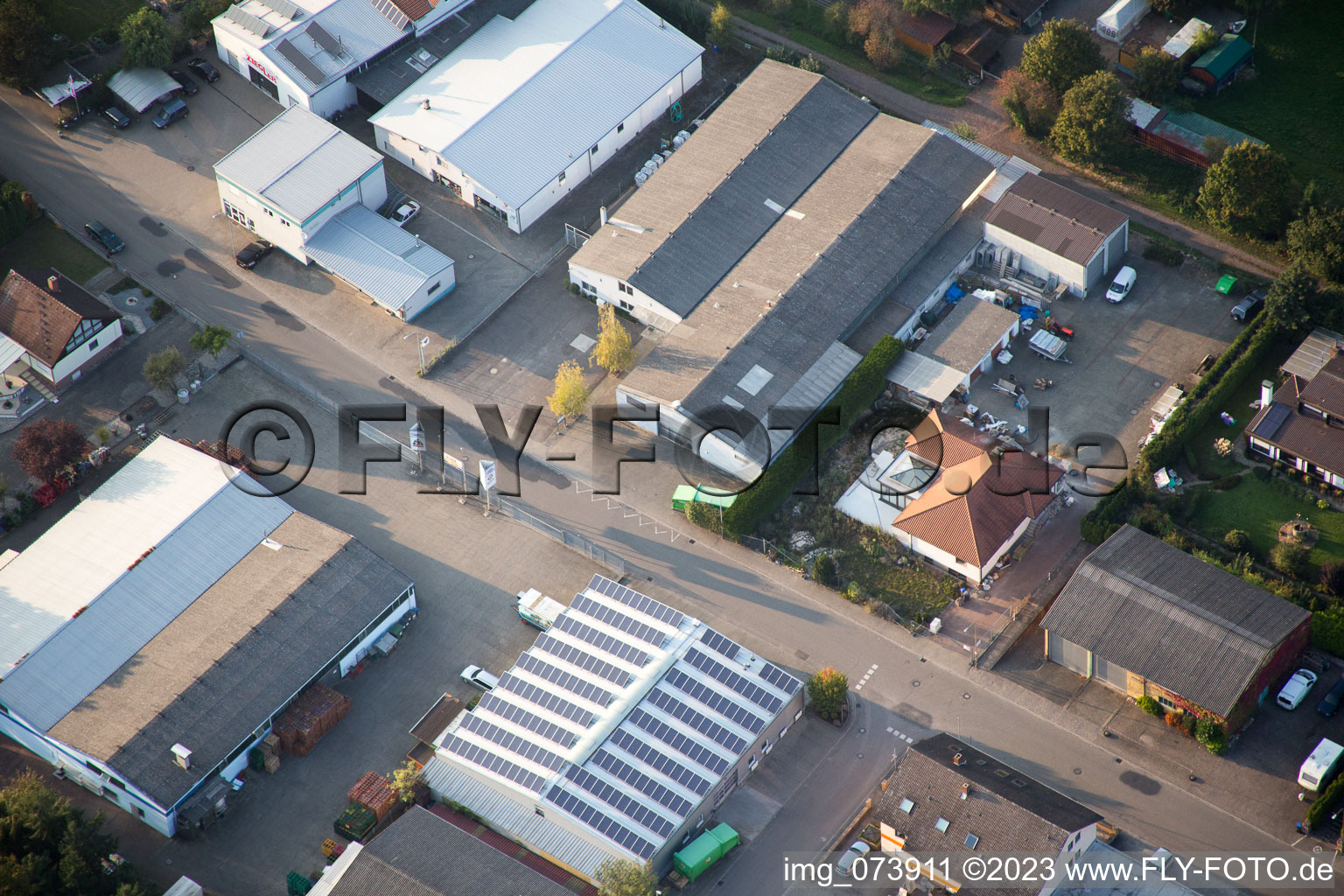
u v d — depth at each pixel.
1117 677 157.00
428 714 154.12
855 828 147.25
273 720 152.75
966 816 140.25
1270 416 175.88
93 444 178.62
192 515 167.25
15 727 153.25
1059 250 191.25
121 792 147.12
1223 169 191.88
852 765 152.25
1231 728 152.25
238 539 166.12
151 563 163.12
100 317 184.62
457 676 160.00
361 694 158.50
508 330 192.88
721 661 154.38
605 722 148.88
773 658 161.38
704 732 148.75
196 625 158.12
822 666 160.38
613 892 134.88
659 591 167.25
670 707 150.38
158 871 144.00
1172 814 147.62
